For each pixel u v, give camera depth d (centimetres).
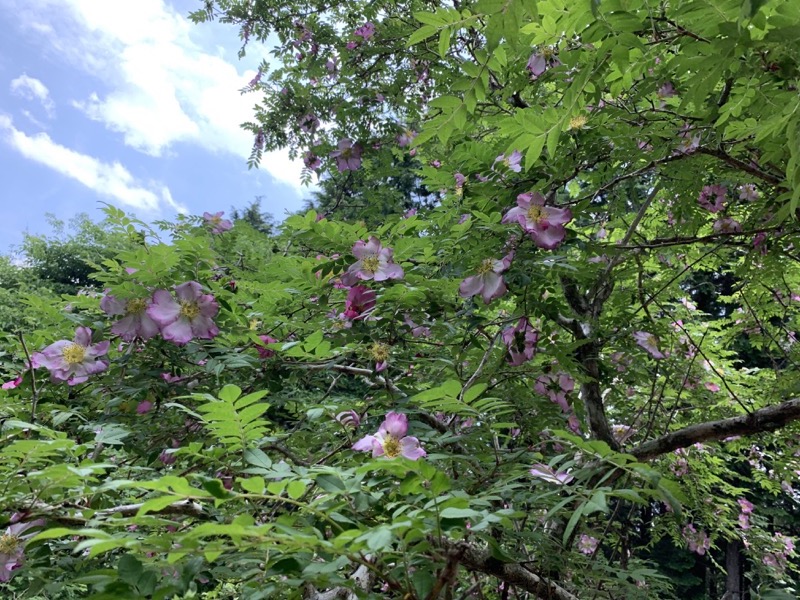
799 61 112
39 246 1405
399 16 547
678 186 277
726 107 140
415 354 270
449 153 332
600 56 132
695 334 459
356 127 566
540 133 142
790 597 175
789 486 541
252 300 268
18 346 266
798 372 392
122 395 228
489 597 241
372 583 129
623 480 191
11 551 161
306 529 103
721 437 293
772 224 273
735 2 107
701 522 538
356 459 187
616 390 385
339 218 517
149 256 219
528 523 201
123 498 191
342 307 266
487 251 241
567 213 238
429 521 101
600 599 227
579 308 345
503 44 179
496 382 272
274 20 582
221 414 127
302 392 267
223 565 141
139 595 102
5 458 136
